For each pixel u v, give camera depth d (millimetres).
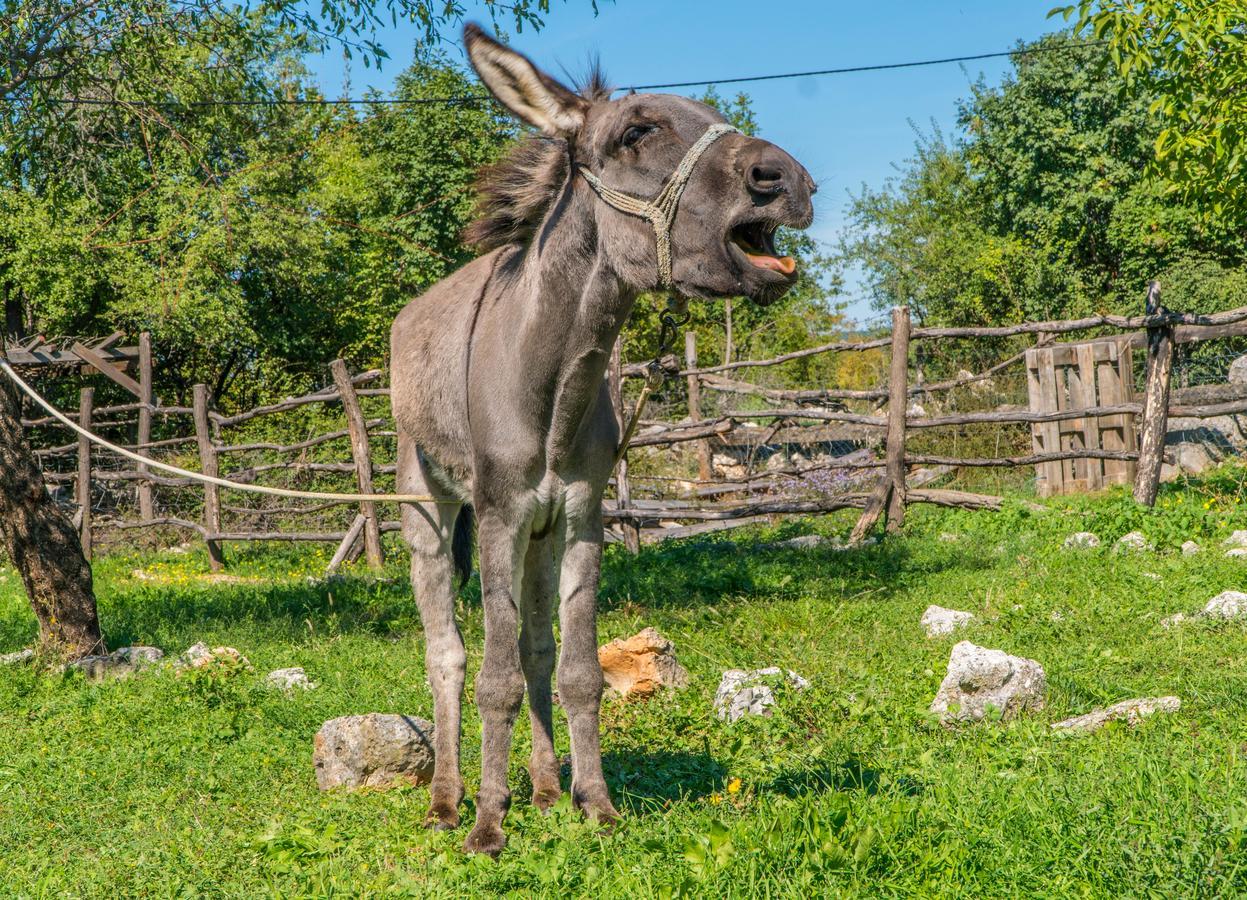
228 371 26219
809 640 6656
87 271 20234
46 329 21938
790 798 3785
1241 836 2879
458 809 3914
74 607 7480
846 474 14602
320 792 4504
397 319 4934
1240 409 10664
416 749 4566
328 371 26422
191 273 20594
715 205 3195
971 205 28094
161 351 24391
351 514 14398
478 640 7262
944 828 3225
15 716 5934
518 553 3688
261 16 9984
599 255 3422
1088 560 8414
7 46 8391
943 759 4145
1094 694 5113
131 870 3670
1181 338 10766
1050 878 2898
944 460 11352
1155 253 21594
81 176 11781
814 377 27250
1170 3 8781
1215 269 19672
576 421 3525
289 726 5441
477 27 3400
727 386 13578
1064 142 23844
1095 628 6359
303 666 6836
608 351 3529
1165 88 9617
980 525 10641
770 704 5020
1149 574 7734
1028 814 3271
